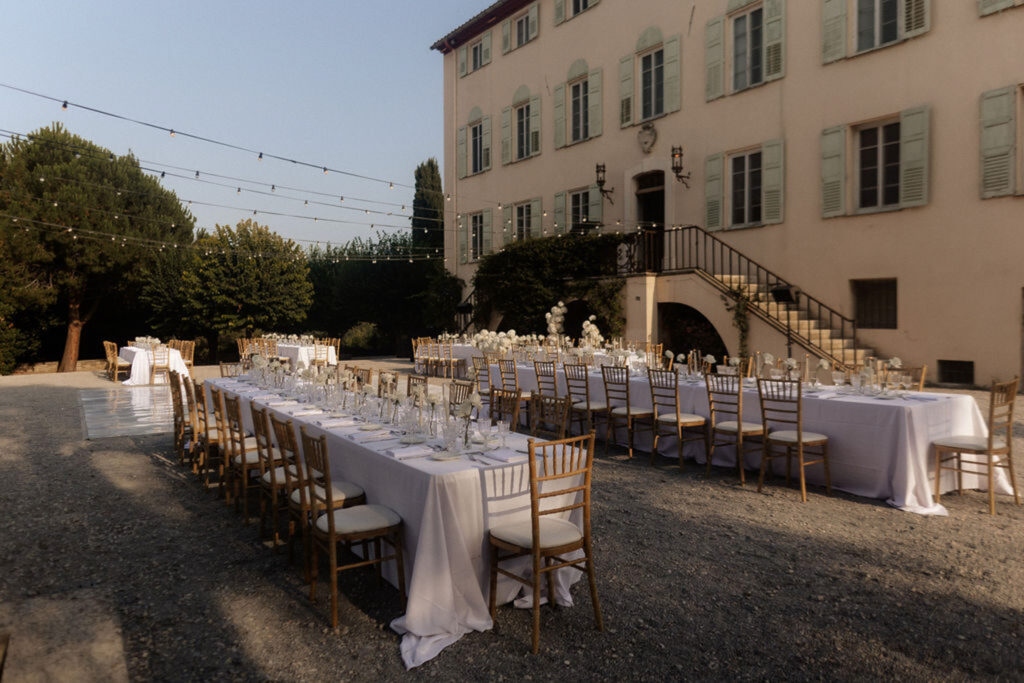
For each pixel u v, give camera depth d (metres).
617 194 16.94
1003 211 10.38
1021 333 10.26
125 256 21.84
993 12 10.38
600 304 14.90
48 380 16.80
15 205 19.67
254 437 5.93
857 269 12.23
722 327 12.73
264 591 3.81
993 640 3.19
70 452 7.62
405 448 3.94
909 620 3.40
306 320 28.23
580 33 17.69
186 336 24.78
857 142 12.34
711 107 14.63
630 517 5.09
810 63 12.81
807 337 11.70
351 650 3.14
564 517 3.92
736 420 6.55
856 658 3.04
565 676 2.90
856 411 5.66
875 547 4.42
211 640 3.24
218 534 4.78
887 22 11.77
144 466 6.89
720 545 4.48
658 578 3.94
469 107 21.69
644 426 7.63
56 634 3.31
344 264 26.44
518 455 3.78
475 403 3.86
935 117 11.11
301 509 3.92
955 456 5.66
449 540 3.33
